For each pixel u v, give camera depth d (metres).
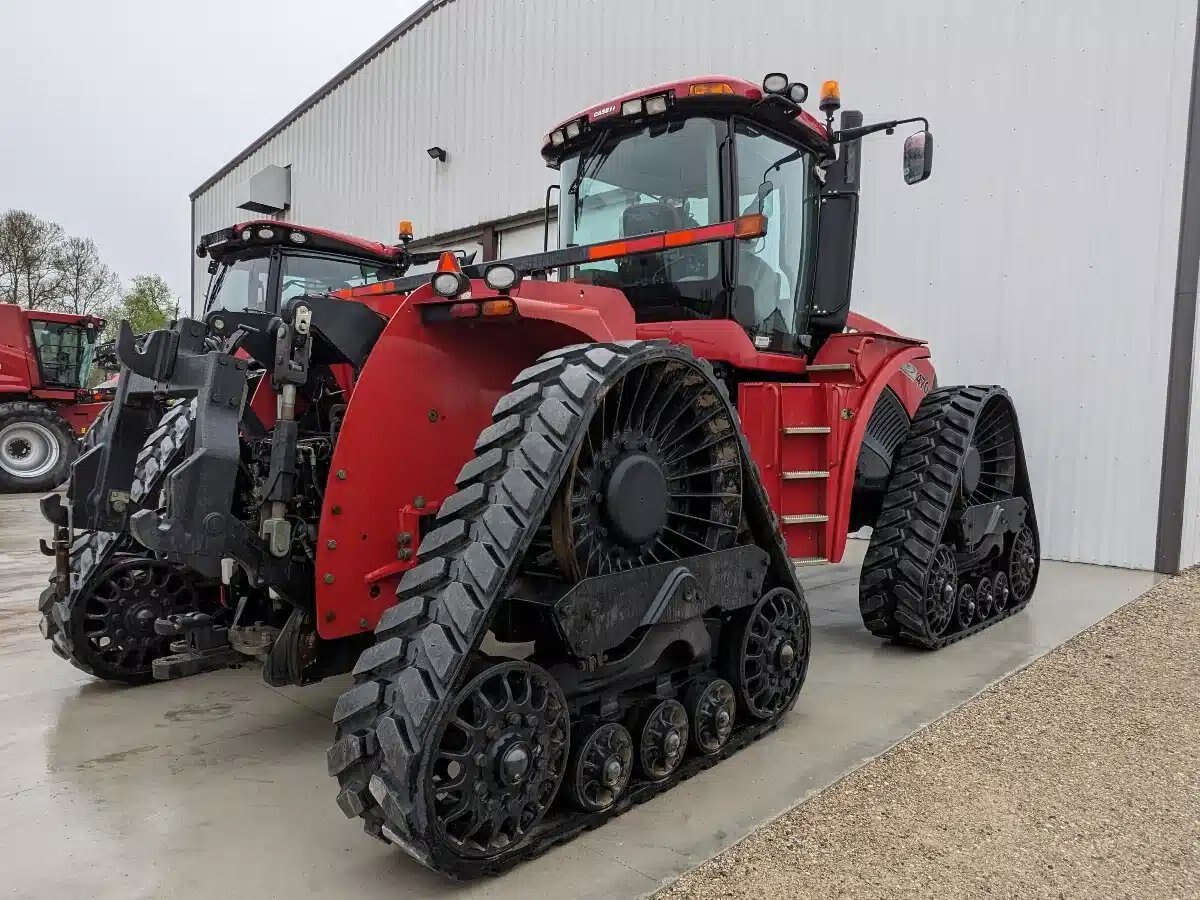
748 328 3.50
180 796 2.42
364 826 2.02
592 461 2.28
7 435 11.20
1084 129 5.83
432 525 2.48
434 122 11.46
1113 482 5.82
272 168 14.78
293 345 2.32
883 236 6.84
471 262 4.19
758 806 2.36
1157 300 5.58
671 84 3.29
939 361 6.59
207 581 3.51
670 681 2.55
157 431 3.11
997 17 6.18
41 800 2.38
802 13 7.30
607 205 3.58
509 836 2.01
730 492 2.63
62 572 3.05
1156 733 2.91
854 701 3.23
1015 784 2.52
